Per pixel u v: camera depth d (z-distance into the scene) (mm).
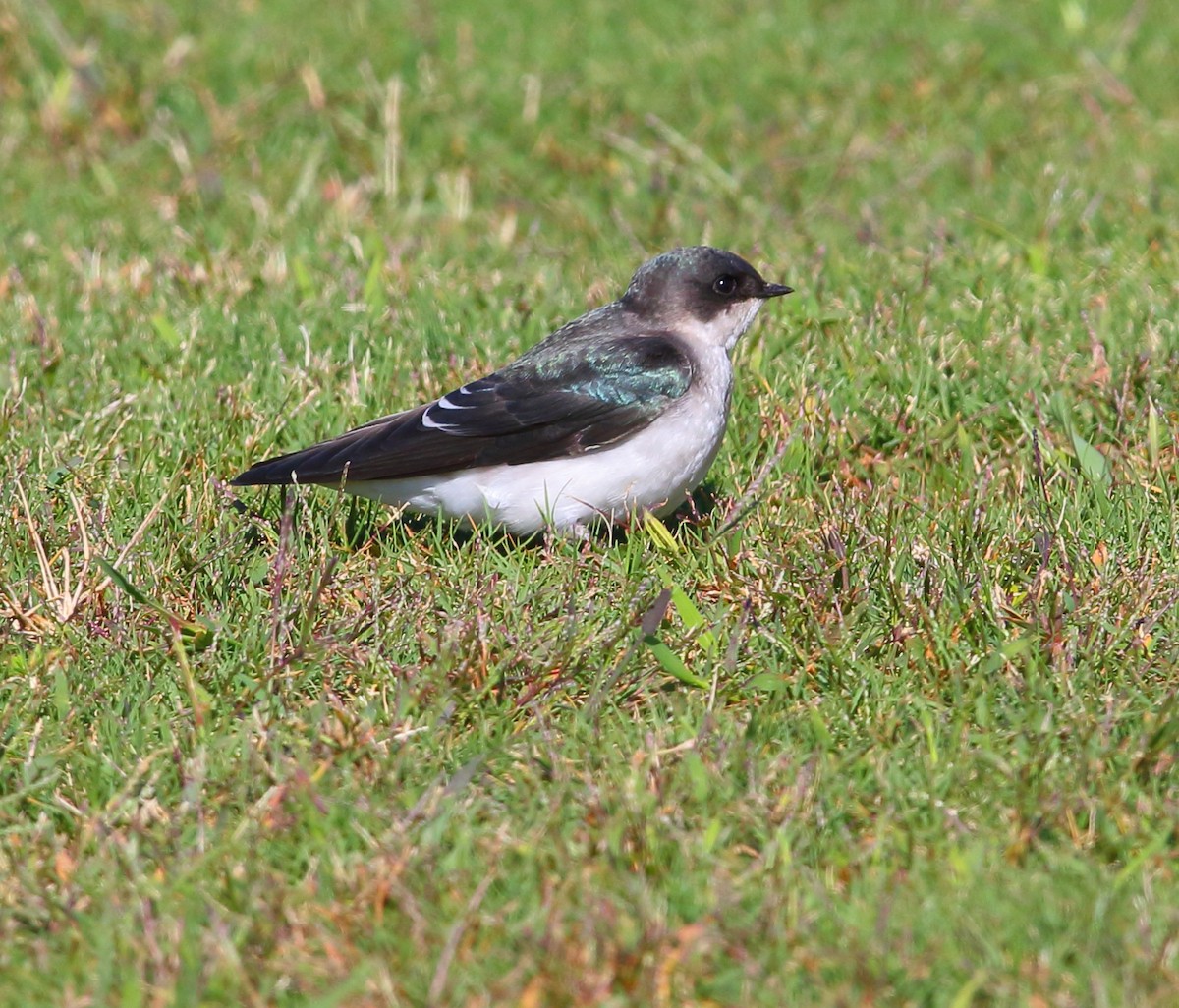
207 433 12406
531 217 18109
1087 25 22672
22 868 8031
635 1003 7016
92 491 11461
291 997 7160
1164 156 18656
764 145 19656
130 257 16406
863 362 13430
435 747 8875
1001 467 12055
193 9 22891
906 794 8391
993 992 7012
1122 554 10562
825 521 11039
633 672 9523
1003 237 16344
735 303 11625
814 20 23078
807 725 9016
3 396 12992
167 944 7273
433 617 10133
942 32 22391
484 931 7379
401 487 11156
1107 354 13289
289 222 17578
